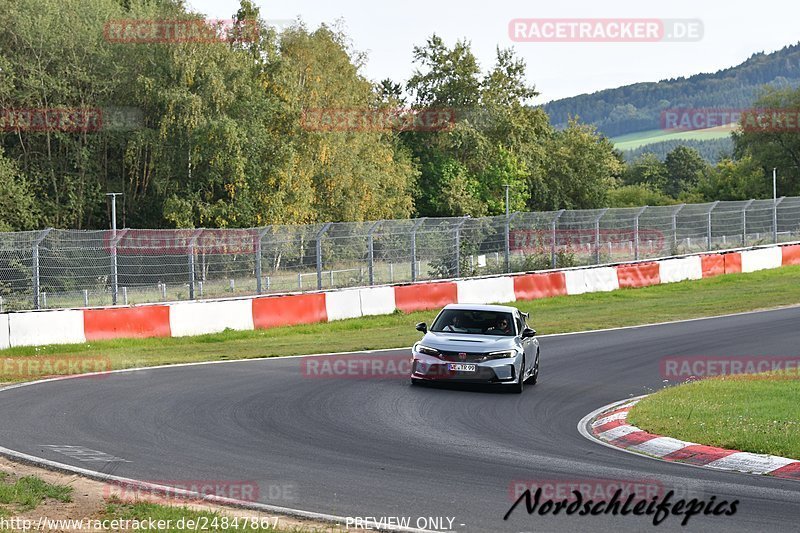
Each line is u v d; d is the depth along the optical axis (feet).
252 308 140.77
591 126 524.52
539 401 78.89
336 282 161.68
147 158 292.81
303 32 330.95
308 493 46.85
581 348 115.55
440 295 166.30
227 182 280.31
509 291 176.65
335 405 75.10
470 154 422.82
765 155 477.77
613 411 73.61
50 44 274.16
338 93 335.88
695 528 41.19
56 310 128.06
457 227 176.45
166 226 284.20
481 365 82.17
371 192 335.26
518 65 440.04
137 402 75.61
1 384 85.81
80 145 280.72
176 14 278.67
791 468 52.13
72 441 59.77
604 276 195.52
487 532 40.50
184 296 145.18
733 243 232.12
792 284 199.21
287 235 156.04
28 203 261.03
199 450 57.31
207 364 102.17
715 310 158.30
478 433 64.13
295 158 298.97
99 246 137.69
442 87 429.38
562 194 493.77
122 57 283.18
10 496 44.24
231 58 284.82
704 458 55.52
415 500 45.65
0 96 268.82
